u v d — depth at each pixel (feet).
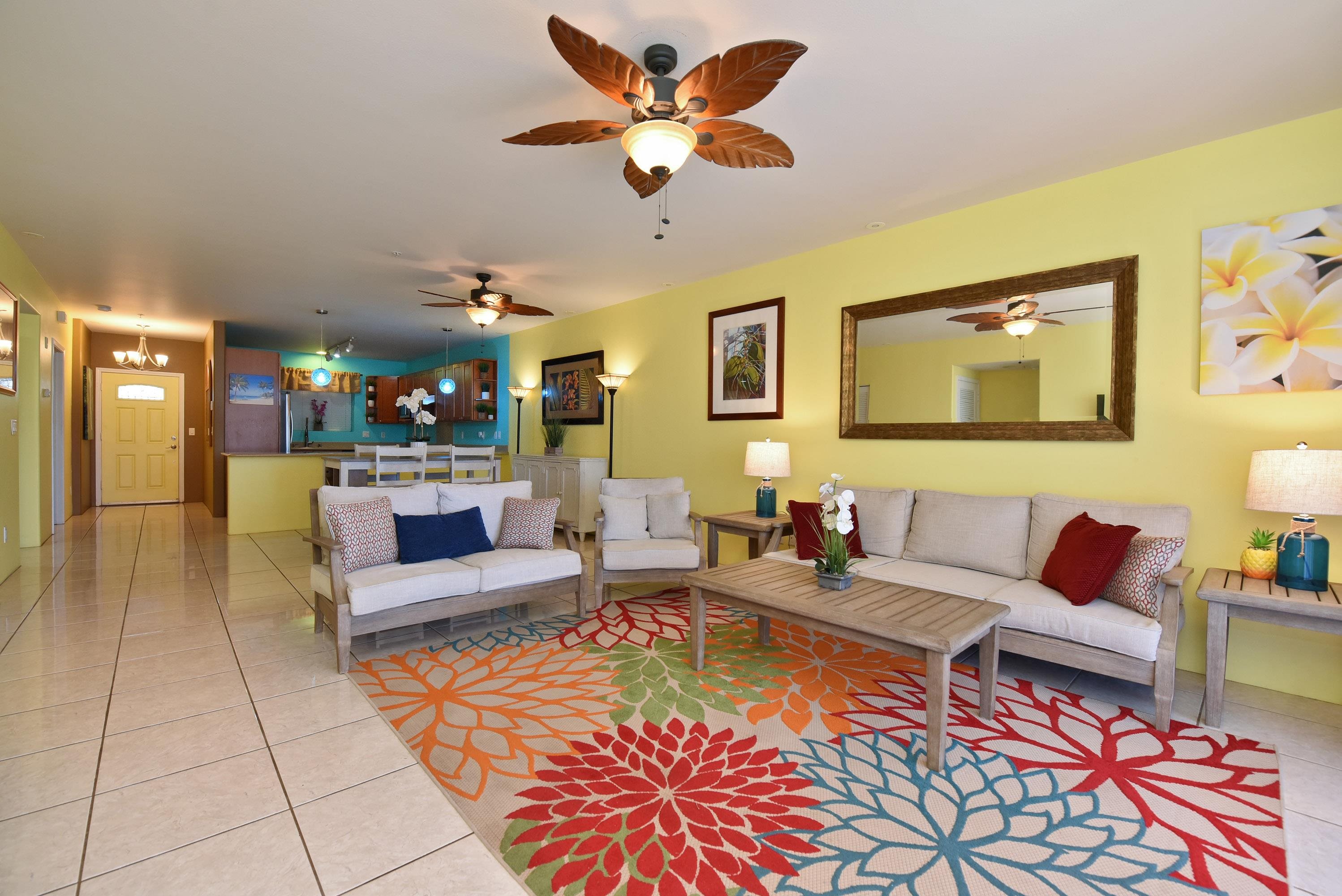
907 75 7.70
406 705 8.29
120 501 28.99
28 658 9.68
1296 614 7.25
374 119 8.79
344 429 35.27
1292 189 8.71
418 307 21.54
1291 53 7.18
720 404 17.04
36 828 5.57
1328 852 5.50
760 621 10.88
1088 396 10.53
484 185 11.07
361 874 5.10
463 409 28.68
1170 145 9.50
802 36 6.96
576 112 8.64
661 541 13.75
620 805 6.12
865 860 5.35
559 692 8.78
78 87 7.95
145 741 7.18
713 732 7.66
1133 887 5.04
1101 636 8.02
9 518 14.73
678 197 11.60
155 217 12.68
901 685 9.20
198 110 8.53
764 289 15.87
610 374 20.98
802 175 10.59
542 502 12.73
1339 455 7.45
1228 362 9.16
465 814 5.95
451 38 7.00
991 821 5.93
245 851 5.35
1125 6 6.42
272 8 6.47
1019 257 11.34
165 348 29.76
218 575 15.29
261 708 8.09
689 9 6.52
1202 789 6.50
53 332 20.04
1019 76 7.70
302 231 13.52
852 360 13.79
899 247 13.09
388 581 9.71
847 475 14.05
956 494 11.50
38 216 12.60
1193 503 9.57
